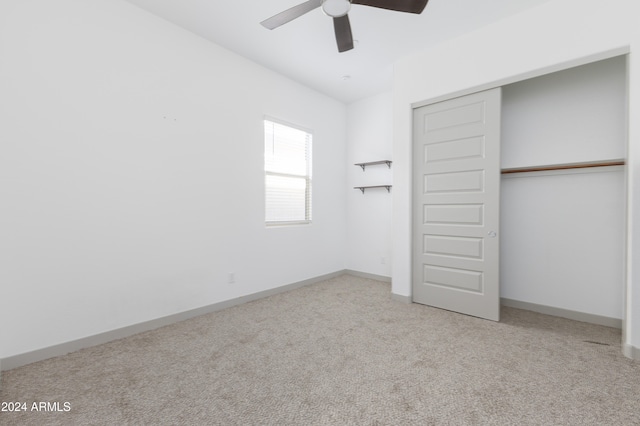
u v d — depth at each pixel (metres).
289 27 2.77
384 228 4.40
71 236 2.18
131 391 1.69
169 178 2.71
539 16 2.46
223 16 2.63
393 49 3.15
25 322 1.99
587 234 2.81
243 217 3.34
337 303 3.33
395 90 3.42
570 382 1.78
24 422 1.44
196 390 1.70
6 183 1.92
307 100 4.14
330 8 1.98
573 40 2.31
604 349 2.20
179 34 2.78
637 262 2.03
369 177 4.57
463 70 2.88
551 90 2.96
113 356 2.10
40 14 2.04
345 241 4.85
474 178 2.86
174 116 2.75
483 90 2.77
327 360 2.04
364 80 3.94
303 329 2.58
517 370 1.91
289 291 3.83
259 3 2.45
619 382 1.77
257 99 3.48
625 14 2.11
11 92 1.94
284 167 3.91
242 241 3.34
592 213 2.78
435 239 3.15
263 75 3.54
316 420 1.46
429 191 3.18
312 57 3.33
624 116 2.61
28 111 2.00
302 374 1.87
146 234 2.57
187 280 2.85
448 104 3.01
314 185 4.30
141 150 2.53
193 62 2.88
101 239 2.32
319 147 4.37
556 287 2.97
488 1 2.40
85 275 2.24
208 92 3.01
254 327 2.63
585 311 2.81
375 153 4.49
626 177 2.12
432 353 2.14
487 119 2.77
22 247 1.98
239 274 3.30
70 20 2.16
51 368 1.93
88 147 2.25
